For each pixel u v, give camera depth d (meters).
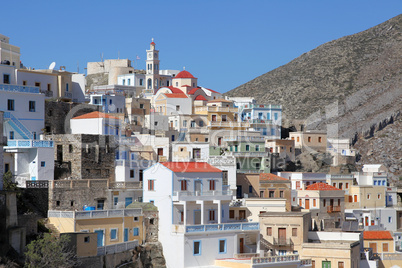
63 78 123.12
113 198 97.88
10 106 104.06
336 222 122.94
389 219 139.88
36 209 88.25
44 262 75.75
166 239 93.56
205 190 97.88
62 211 85.31
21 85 107.56
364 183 150.00
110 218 88.56
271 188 117.00
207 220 97.50
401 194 152.88
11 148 95.19
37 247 76.62
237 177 115.12
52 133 107.69
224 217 100.62
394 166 193.75
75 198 91.94
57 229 85.25
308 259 99.06
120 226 89.94
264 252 99.38
